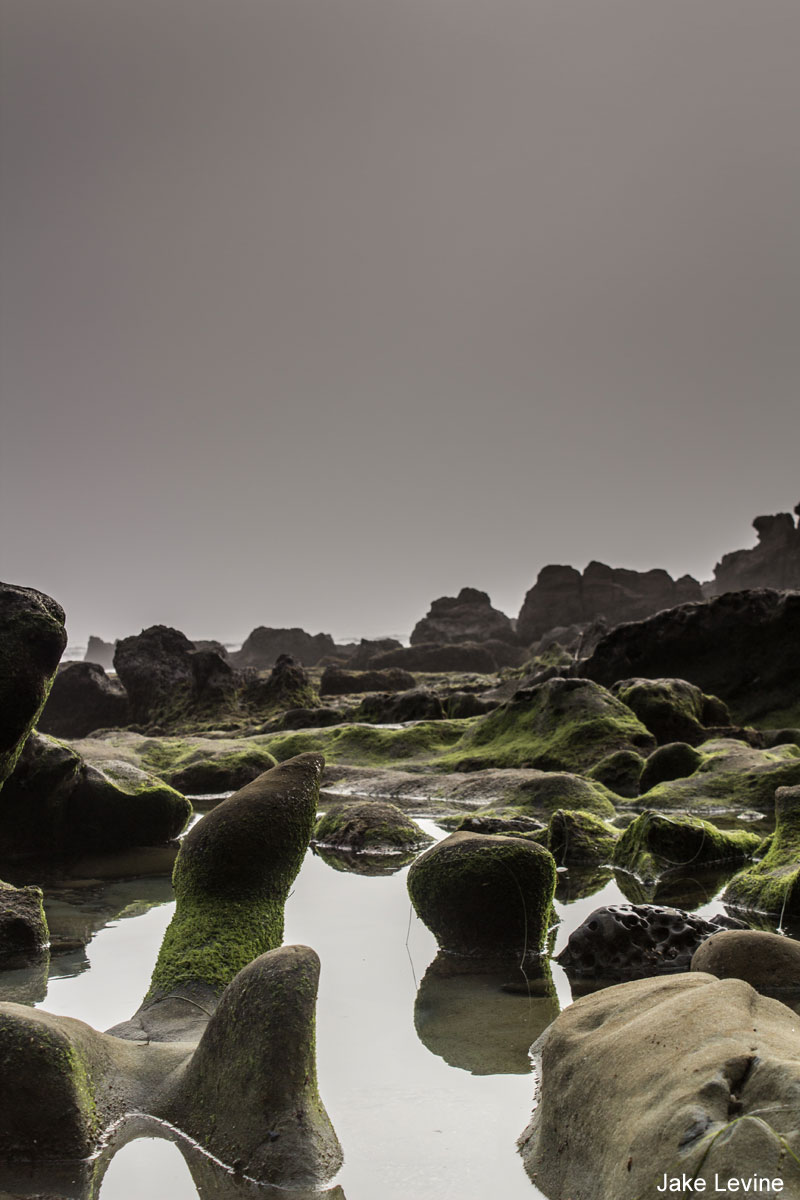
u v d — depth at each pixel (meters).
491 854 6.67
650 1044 3.11
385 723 24.42
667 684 18.55
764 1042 2.88
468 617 92.69
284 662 31.39
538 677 25.88
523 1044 4.79
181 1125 3.57
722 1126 2.54
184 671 31.20
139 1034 4.34
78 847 10.63
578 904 7.85
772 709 20.95
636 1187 2.57
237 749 17.02
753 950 4.93
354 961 6.34
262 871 5.34
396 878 8.98
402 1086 4.25
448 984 5.85
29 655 7.24
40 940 6.74
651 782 14.10
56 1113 3.40
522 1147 3.54
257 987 3.58
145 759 17.33
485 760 16.62
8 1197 3.16
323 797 15.05
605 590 92.56
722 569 95.00
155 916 7.70
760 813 12.23
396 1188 3.27
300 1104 3.40
